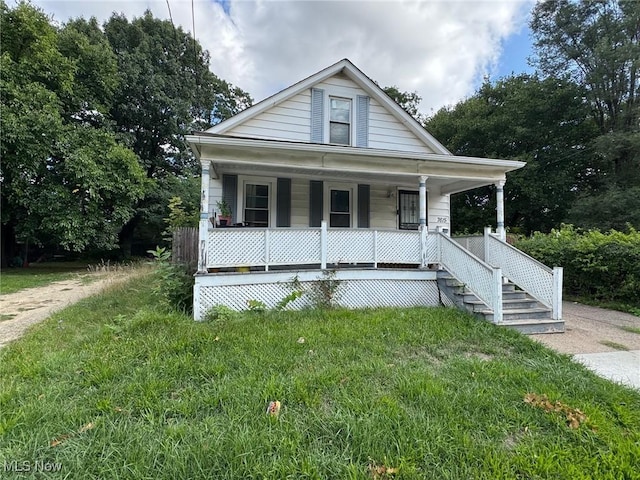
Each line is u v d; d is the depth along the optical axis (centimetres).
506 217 2300
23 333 516
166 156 2342
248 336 454
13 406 281
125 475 205
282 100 898
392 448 230
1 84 1267
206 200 640
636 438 249
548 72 2053
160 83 2047
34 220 1449
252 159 684
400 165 773
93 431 247
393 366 368
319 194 951
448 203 1070
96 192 1468
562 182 1877
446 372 359
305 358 384
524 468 215
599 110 1911
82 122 1745
